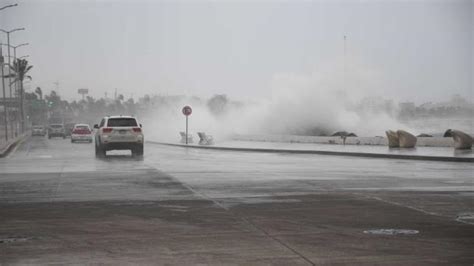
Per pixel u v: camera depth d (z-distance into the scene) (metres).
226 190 16.78
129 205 13.90
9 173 22.38
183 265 8.14
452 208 13.16
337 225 11.09
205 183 18.66
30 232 10.57
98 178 20.38
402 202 14.12
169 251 8.99
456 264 8.10
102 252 8.95
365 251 8.90
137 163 27.91
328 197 15.12
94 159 31.11
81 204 14.09
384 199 14.67
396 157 30.88
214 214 12.48
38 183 18.78
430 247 9.16
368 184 18.19
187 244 9.48
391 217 11.97
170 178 20.30
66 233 10.47
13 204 14.11
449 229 10.66
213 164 27.19
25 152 39.00
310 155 34.69
